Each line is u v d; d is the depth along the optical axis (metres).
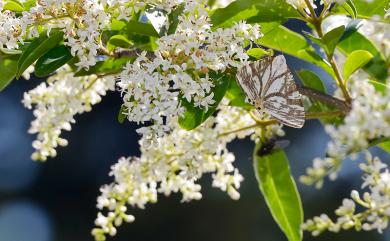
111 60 1.01
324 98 0.99
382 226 0.96
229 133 1.04
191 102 0.99
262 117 1.05
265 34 1.01
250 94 0.96
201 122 0.98
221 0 1.02
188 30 0.96
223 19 0.99
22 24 0.97
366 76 1.04
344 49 1.05
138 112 0.96
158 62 0.96
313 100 1.05
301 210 1.07
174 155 1.04
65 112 1.05
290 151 2.35
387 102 0.90
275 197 1.08
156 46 1.00
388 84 1.02
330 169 0.90
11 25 0.98
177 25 0.98
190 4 0.97
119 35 0.98
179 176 1.05
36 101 1.06
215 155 1.05
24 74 1.05
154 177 1.05
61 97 1.05
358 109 0.90
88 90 1.05
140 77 0.96
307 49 1.03
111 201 1.06
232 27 0.96
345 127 0.89
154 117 0.96
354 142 0.90
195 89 0.96
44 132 1.06
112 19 0.99
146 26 0.99
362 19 1.02
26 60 0.98
